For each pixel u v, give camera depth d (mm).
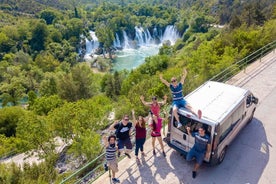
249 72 19156
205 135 8867
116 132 9531
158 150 11172
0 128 40250
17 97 75625
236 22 66000
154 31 158375
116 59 121500
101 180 9688
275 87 16781
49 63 109125
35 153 26906
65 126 23656
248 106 11680
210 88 11273
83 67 78250
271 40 31062
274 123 13234
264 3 128750
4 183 12938
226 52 29578
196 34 136375
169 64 73562
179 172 9984
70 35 138500
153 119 9852
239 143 11773
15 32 129750
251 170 10211
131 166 10328
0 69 94250
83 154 20797
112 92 63625
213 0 198375
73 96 54688
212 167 10312
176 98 9664
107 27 140500
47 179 13984
